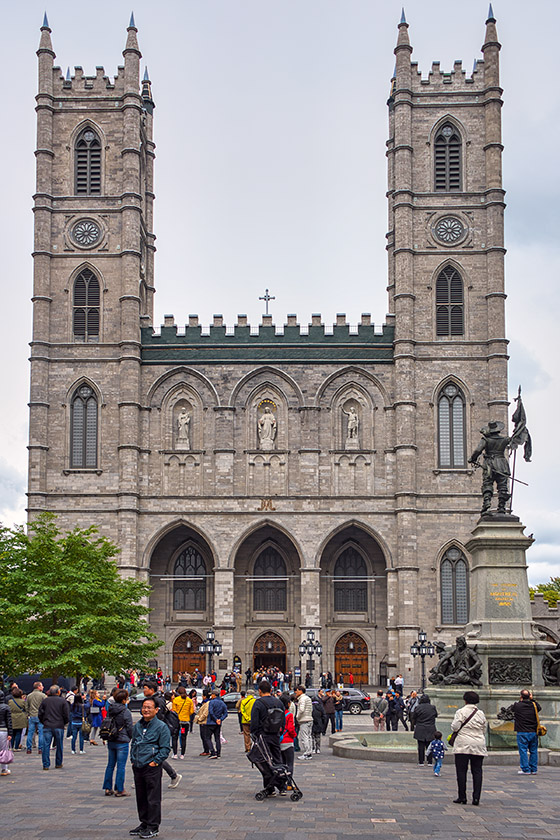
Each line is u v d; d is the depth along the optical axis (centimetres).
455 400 8681
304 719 3500
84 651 5709
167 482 8656
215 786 2741
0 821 2145
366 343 8812
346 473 8644
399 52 9188
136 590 7000
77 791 2638
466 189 9031
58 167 9150
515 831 2038
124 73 9250
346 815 2227
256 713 2488
